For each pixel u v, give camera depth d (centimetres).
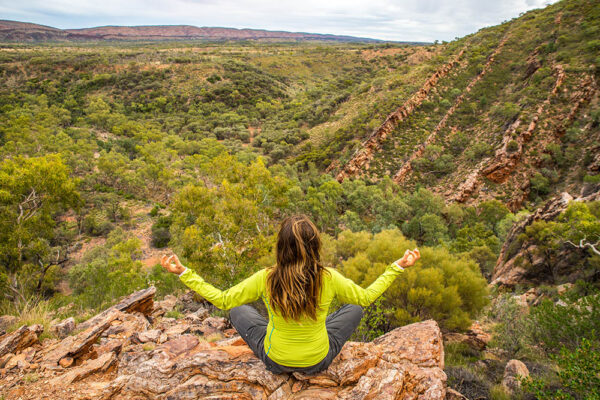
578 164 5422
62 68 15162
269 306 203
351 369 262
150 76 14662
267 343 230
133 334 491
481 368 720
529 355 754
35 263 2100
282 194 2881
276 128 10688
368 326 835
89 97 13212
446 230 4500
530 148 5769
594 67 6316
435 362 315
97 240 4347
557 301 1190
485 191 5684
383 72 13862
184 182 5684
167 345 339
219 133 10594
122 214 4838
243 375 259
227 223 1902
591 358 419
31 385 305
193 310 1331
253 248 1875
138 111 12744
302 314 199
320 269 190
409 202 5341
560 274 1647
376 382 252
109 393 274
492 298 1507
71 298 1271
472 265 1487
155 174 6094
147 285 1705
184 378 274
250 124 11675
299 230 183
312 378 255
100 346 427
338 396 239
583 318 654
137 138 9575
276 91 14888
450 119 7694
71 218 4791
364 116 8175
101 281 1479
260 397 241
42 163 1731
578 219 1612
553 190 5362
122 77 14450
